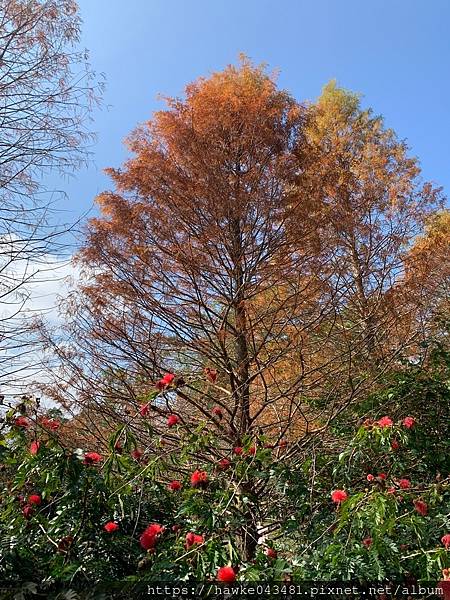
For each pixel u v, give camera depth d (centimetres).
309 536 328
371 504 280
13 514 291
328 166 669
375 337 560
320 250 569
